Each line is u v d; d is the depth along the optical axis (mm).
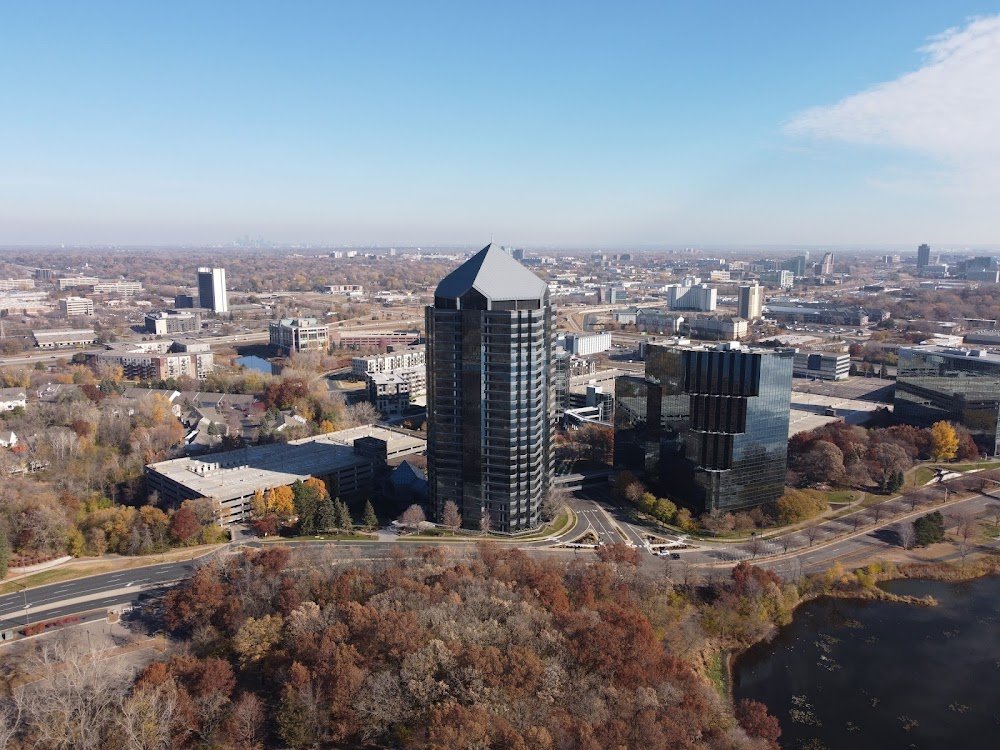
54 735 199000
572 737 190750
